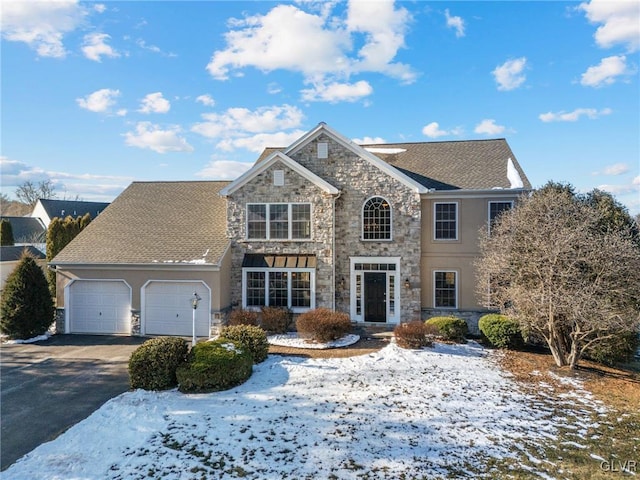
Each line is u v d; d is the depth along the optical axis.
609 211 13.56
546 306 12.55
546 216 13.09
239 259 18.72
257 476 6.68
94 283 18.38
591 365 13.40
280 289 18.41
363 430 8.29
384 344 15.24
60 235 25.95
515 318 13.62
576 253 12.09
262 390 10.58
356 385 10.91
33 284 17.31
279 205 18.52
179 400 9.92
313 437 7.99
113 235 19.77
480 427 8.52
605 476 6.79
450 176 19.11
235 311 17.38
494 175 18.69
